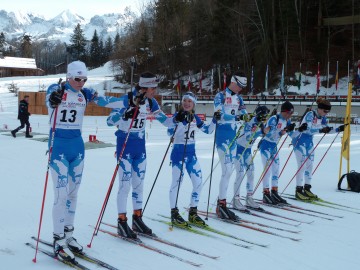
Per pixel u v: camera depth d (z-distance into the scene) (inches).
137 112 150.6
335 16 1258.6
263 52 1285.7
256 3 1302.9
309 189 241.9
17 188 244.8
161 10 1716.3
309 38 1289.4
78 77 131.0
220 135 186.2
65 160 133.3
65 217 137.6
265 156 219.8
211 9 1501.0
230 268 128.3
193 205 176.7
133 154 155.7
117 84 1716.3
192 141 177.8
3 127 716.7
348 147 275.6
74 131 136.0
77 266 124.4
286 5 1261.1
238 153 206.2
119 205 155.2
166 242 151.4
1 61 2361.0
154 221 182.4
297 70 1228.5
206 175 305.4
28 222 175.3
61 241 130.5
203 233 165.0
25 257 133.7
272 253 143.8
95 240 152.6
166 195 235.8
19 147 455.2
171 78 1571.1
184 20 1617.9
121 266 127.6
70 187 138.4
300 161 237.9
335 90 1124.5
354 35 1208.8
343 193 258.7
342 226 182.9
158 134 663.1
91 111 1182.3
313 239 162.1
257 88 1258.6
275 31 1315.2
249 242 155.3
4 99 1491.1
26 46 3376.0
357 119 932.6
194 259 135.3
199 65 1510.8
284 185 277.7
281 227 179.0
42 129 717.9
